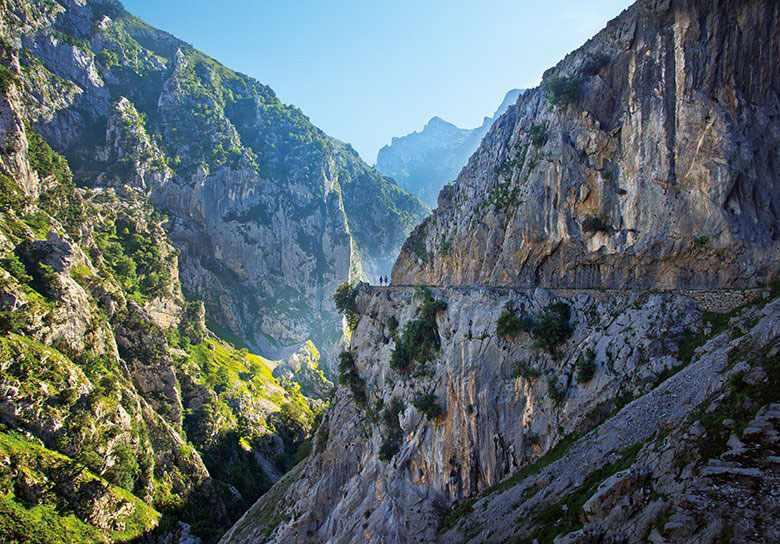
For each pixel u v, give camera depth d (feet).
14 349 303.07
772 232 150.00
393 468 199.21
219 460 435.94
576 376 156.97
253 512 328.08
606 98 195.31
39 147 476.95
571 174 196.13
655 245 168.55
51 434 299.58
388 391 235.81
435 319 221.25
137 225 589.73
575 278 192.65
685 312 145.79
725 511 79.51
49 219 406.21
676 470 92.58
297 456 499.51
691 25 171.73
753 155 157.69
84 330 358.84
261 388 582.76
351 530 200.85
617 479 100.99
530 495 139.33
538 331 169.89
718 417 96.58
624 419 130.41
